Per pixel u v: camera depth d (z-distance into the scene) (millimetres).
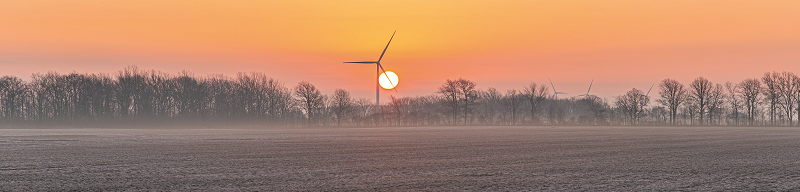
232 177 20625
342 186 18422
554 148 35594
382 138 49438
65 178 20484
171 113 130125
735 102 133125
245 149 34906
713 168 23531
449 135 56188
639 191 17391
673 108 136875
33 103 131875
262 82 134125
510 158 28141
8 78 130250
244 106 128500
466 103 130750
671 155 30109
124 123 113312
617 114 140875
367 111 143375
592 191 17375
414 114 122000
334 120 126875
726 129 79812
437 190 17609
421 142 42594
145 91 129625
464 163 25625
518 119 138125
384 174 21484
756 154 30781
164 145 39344
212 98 131250
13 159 28078
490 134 58750
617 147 36531
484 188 17984
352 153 31516
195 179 20062
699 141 44000
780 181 19484
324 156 29516
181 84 130875
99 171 22594
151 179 20094
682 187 18172
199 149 34938
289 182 19312
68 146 38438
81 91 130500
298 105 124625
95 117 123250
